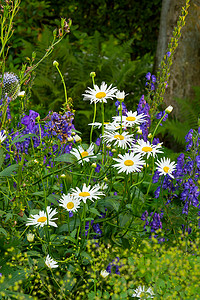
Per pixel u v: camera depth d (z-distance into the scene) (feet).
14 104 16.62
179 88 18.90
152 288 7.62
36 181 8.66
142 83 20.49
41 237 8.43
